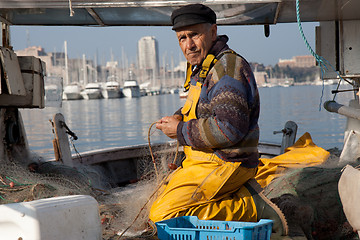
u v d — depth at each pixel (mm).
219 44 2846
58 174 4418
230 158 2770
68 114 46625
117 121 34656
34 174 4246
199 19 2744
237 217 2756
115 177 6070
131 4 4266
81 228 2219
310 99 58906
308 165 4371
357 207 2336
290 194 3434
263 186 4070
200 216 2721
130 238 2781
